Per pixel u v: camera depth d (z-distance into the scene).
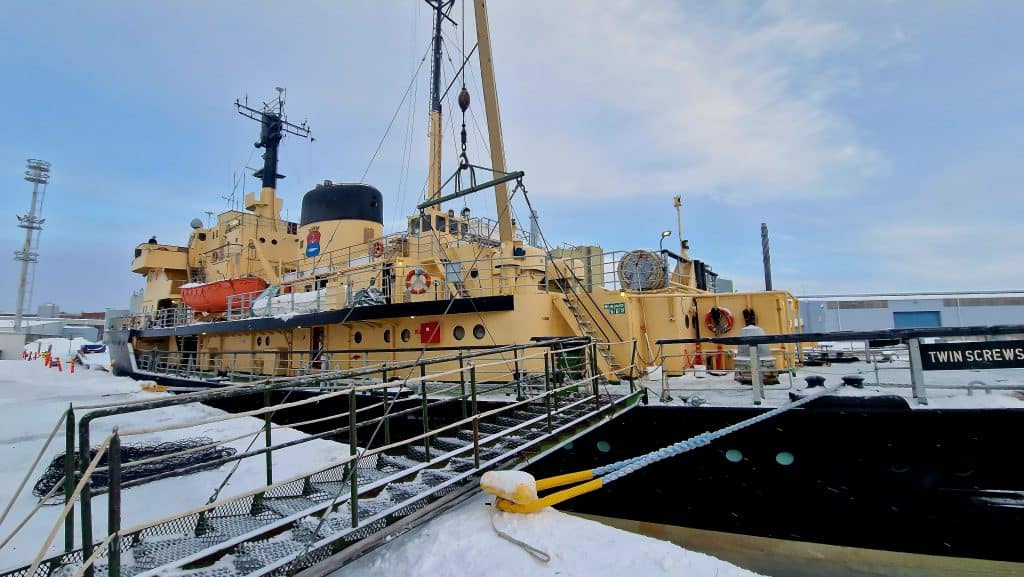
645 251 13.25
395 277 13.16
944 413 5.56
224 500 3.71
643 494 7.11
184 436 9.14
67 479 3.44
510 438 6.64
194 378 16.61
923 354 5.86
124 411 3.27
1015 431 5.32
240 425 10.52
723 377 9.98
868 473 5.89
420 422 10.05
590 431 6.95
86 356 41.62
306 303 14.85
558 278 12.75
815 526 6.12
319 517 4.68
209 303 18.84
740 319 12.31
